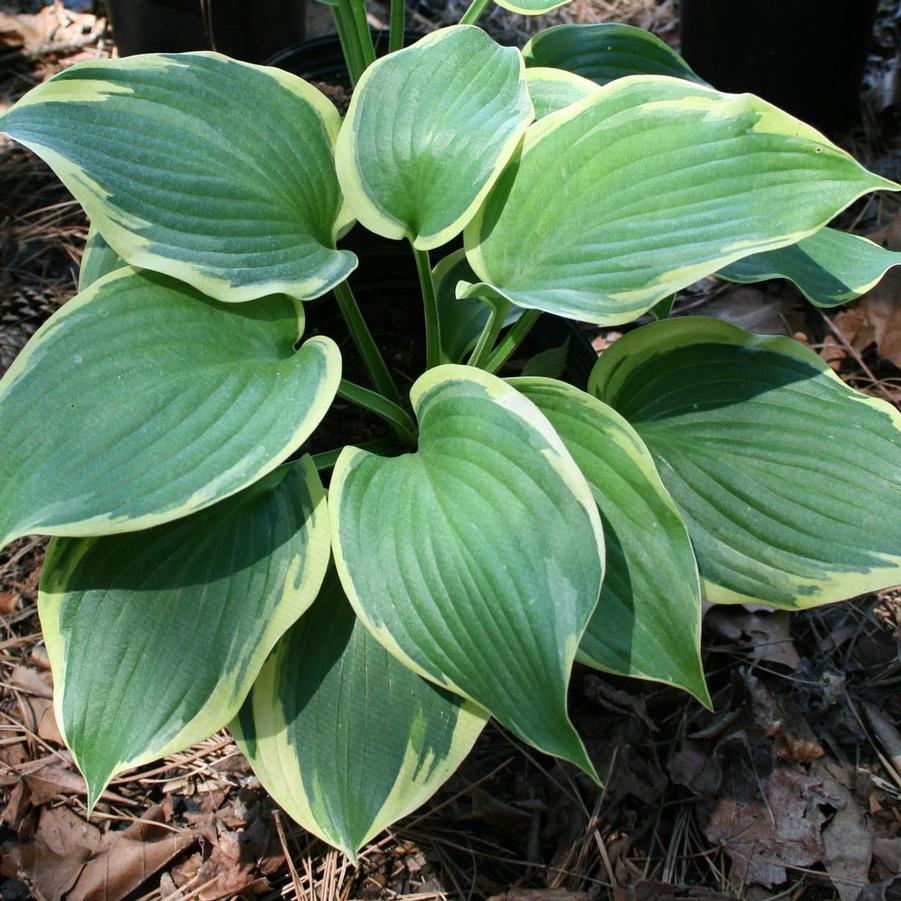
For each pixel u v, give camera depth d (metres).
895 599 0.89
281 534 0.70
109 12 1.19
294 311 0.73
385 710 0.71
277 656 0.72
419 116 0.72
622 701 0.82
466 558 0.65
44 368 0.67
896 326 1.00
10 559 0.90
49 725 0.82
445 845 0.78
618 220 0.68
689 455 0.75
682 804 0.80
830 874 0.77
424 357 0.93
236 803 0.79
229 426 0.67
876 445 0.73
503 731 0.82
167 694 0.67
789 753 0.81
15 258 1.06
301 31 1.22
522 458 0.66
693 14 1.19
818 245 0.80
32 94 0.69
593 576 0.63
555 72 0.77
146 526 0.64
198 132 0.71
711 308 1.06
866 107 1.25
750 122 0.66
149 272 0.70
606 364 0.77
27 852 0.77
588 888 0.77
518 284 0.70
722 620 0.86
